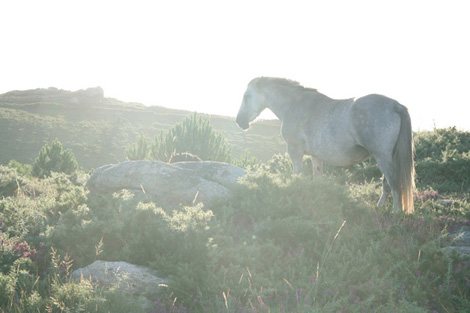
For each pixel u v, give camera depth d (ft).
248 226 22.80
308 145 30.42
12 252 19.29
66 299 14.98
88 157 250.16
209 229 20.31
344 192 26.86
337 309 14.84
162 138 73.97
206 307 15.37
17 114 302.66
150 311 15.67
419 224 23.85
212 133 73.46
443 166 41.65
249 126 35.53
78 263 19.56
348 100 28.50
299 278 17.56
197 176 29.73
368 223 23.73
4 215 25.31
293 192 26.35
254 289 15.97
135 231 21.38
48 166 79.20
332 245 20.27
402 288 16.56
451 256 18.67
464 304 15.51
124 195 24.97
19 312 14.60
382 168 26.43
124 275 16.85
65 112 327.26
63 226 21.39
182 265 17.76
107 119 325.01
